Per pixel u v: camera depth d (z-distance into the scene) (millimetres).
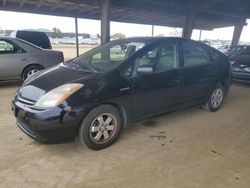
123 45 3713
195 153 3092
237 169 2764
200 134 3668
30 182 2441
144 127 3867
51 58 6566
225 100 5648
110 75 3068
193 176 2605
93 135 3004
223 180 2555
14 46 6117
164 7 12008
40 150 3055
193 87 4098
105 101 2977
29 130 2867
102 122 3049
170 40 3811
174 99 3852
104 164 2791
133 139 3436
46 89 2902
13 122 3908
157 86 3512
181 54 3900
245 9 13797
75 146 3170
